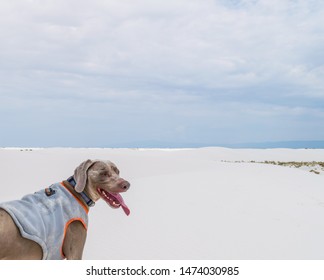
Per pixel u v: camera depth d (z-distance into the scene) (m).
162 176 5.40
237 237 2.69
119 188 1.65
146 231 2.77
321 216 3.43
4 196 4.27
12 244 1.45
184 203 3.67
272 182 5.09
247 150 18.48
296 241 2.65
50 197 1.62
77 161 8.54
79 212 1.66
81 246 1.66
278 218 3.26
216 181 4.96
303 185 5.07
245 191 4.35
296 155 17.44
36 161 8.12
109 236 2.63
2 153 9.49
